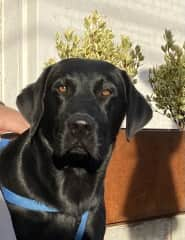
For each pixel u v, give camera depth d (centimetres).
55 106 117
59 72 119
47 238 116
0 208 110
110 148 123
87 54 174
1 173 119
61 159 116
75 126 113
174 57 185
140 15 285
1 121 132
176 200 195
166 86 185
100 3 261
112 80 121
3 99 245
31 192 115
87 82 118
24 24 235
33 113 119
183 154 197
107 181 169
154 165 185
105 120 118
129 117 126
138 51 186
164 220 189
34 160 117
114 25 270
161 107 189
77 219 117
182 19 312
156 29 295
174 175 194
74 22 247
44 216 115
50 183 116
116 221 172
